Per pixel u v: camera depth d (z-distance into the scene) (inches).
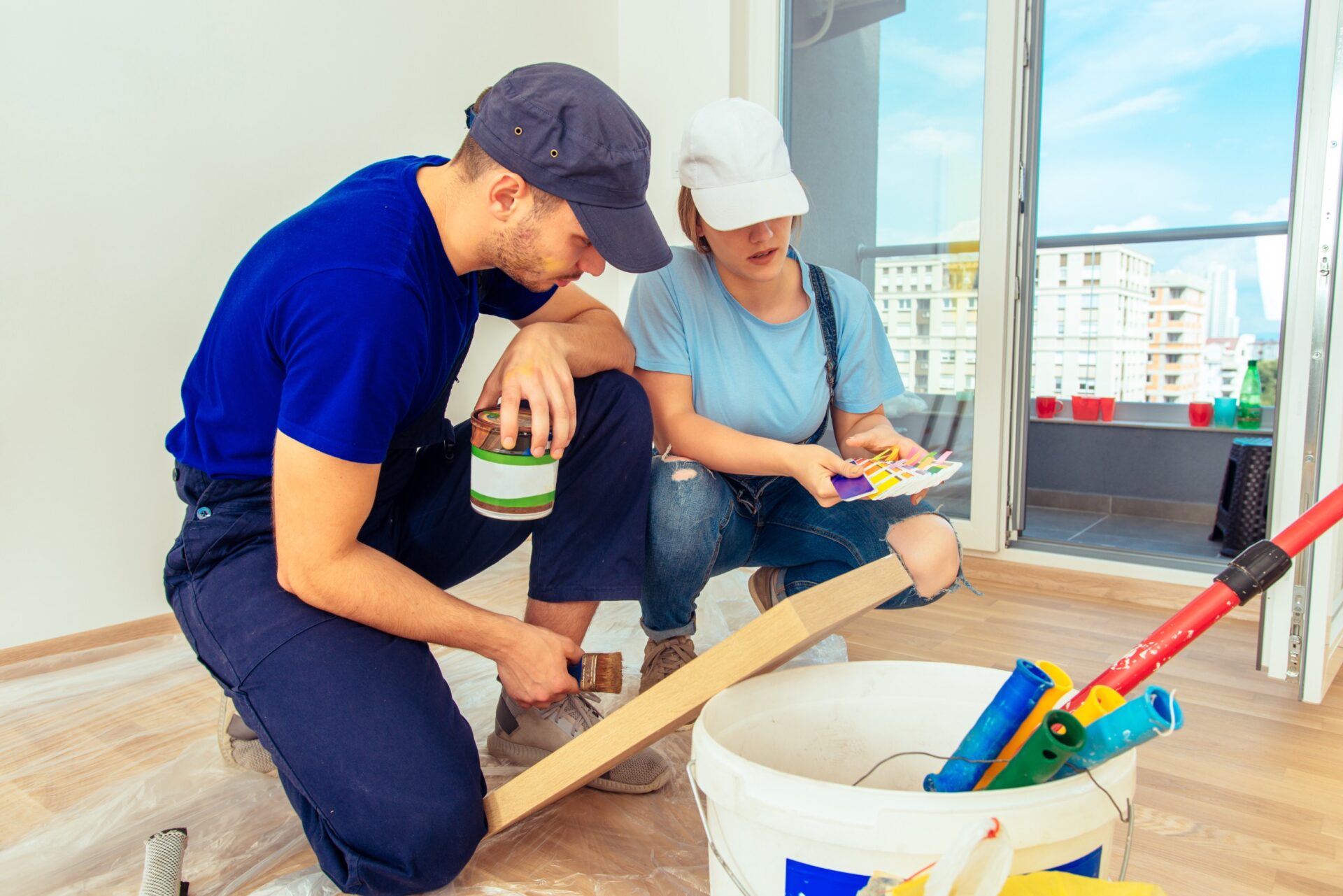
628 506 44.9
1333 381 57.2
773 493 55.1
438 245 36.9
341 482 33.5
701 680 31.7
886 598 32.6
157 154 71.7
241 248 77.9
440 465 47.9
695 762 28.7
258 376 36.6
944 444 95.5
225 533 38.8
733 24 103.7
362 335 33.1
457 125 95.7
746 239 46.1
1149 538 121.8
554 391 39.1
